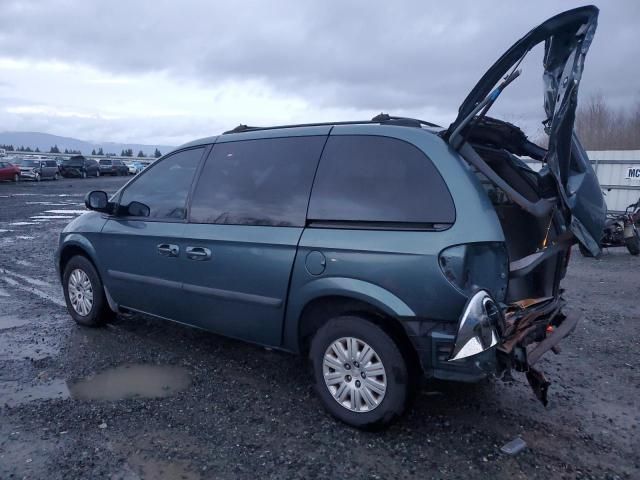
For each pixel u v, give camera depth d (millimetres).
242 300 4082
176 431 3535
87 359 4793
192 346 5121
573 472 3117
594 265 9414
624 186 13703
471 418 3754
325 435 3506
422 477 3057
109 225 5191
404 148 3498
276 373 4500
